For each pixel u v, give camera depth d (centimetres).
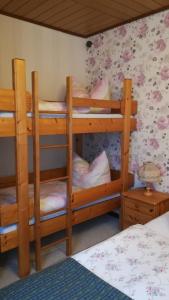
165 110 296
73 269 157
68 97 242
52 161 358
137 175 326
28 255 230
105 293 135
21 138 212
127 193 305
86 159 401
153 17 295
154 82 303
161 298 131
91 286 141
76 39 365
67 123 246
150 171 288
